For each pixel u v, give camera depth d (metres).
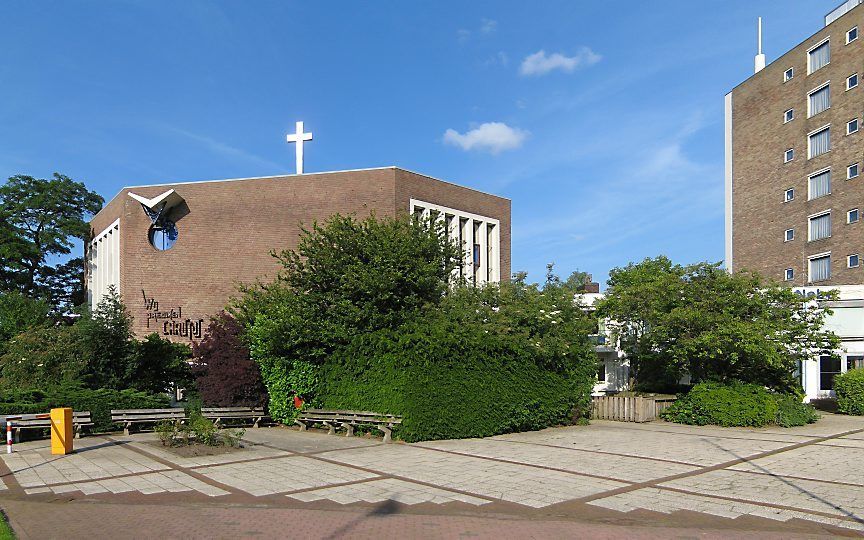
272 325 18.58
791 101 44.69
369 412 17.23
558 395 20.72
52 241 43.97
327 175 33.31
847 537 7.82
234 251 34.16
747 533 7.97
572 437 17.89
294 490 10.40
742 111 48.97
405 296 19.39
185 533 7.80
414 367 16.83
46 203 44.59
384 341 17.39
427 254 20.22
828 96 41.72
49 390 19.48
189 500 9.73
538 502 9.59
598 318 24.11
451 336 17.50
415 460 13.48
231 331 21.09
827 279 41.22
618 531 8.02
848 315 30.12
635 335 23.94
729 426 20.81
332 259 19.42
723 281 21.61
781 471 12.34
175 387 24.17
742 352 21.19
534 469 12.42
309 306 19.03
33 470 12.30
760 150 47.12
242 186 34.41
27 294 43.22
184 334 34.06
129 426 18.62
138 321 34.56
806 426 20.84
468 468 12.50
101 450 14.86
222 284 34.09
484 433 18.03
